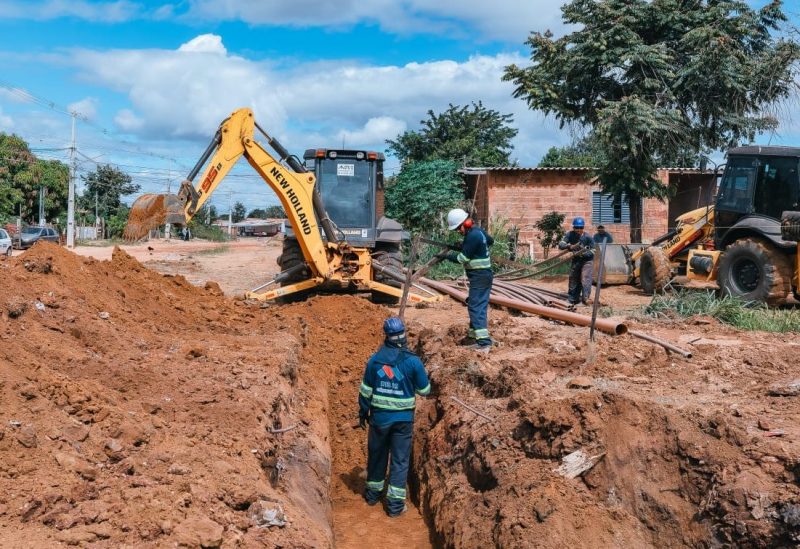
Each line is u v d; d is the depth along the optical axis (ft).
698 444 16.89
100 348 21.07
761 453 15.98
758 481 15.30
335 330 38.83
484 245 30.09
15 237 121.90
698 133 73.15
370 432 24.18
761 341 30.55
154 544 12.03
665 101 72.02
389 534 22.49
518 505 17.49
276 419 21.31
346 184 47.29
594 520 16.71
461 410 24.22
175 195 37.42
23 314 20.16
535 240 86.69
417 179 84.12
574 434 18.57
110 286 27.43
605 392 19.19
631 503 17.10
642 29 73.92
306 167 47.78
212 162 40.65
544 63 76.74
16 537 11.28
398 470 23.86
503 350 29.86
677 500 16.56
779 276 42.22
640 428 18.03
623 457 17.69
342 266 45.78
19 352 17.16
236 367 22.99
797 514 14.30
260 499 15.17
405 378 23.67
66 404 15.66
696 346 28.60
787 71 64.95
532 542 16.19
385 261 48.49
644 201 88.43
